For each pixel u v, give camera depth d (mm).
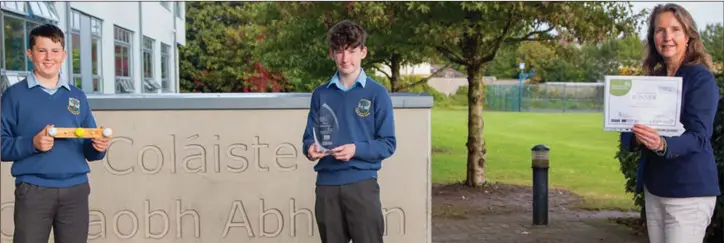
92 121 4125
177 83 30609
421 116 5059
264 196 5168
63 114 3908
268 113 5125
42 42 3852
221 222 5180
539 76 57562
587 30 9727
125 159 5152
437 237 7246
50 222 3918
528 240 7062
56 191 3850
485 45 10977
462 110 40719
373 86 3859
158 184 5164
